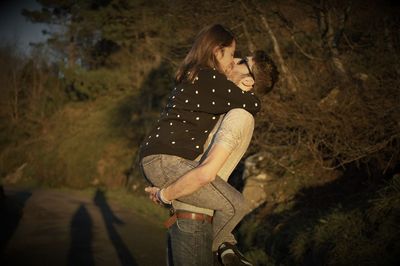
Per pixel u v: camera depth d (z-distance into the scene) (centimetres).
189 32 857
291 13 741
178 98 215
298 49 760
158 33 1052
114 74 2059
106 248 729
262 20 749
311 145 683
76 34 2147
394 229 453
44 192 1681
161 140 210
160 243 778
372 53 600
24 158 2252
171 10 875
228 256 205
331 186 693
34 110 2414
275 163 809
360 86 621
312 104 643
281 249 593
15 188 1864
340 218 522
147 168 212
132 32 1469
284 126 711
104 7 1612
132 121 1923
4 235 800
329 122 634
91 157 1944
